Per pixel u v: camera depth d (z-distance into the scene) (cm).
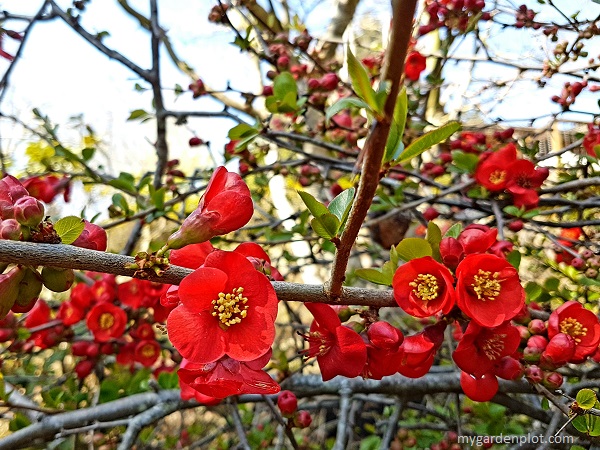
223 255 18
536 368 25
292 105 42
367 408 69
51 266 17
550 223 47
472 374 23
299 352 22
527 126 61
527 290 30
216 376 18
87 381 61
